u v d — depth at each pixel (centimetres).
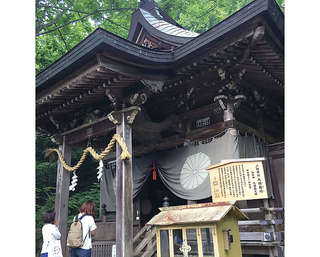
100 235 768
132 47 470
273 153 654
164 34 721
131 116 541
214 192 517
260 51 485
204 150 604
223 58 503
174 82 591
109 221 811
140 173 738
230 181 498
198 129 628
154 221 411
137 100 544
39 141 1298
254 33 427
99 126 612
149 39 787
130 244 486
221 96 569
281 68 547
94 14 1380
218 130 594
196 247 366
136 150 752
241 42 454
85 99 587
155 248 534
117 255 481
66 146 693
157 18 841
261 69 540
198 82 590
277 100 716
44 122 728
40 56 1245
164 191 933
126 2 1409
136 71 502
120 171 523
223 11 1650
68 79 519
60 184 663
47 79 534
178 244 386
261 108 683
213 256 347
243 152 568
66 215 647
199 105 648
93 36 440
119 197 508
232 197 489
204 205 397
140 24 800
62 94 562
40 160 1320
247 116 642
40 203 1219
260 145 635
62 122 708
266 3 393
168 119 641
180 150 652
